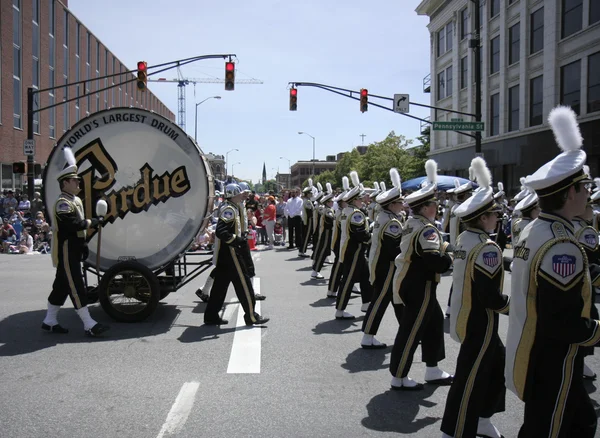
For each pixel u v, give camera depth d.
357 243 7.59
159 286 7.38
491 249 3.53
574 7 23.78
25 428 4.09
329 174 98.94
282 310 8.30
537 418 2.72
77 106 38.97
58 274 6.64
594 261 4.92
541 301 2.60
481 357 3.62
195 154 7.39
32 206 17.86
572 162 2.66
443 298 9.18
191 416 4.32
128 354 5.96
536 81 26.73
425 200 4.68
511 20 28.52
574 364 2.69
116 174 7.39
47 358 5.81
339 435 3.99
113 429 4.07
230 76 17.58
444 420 3.70
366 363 5.69
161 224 7.43
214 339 6.59
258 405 4.55
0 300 8.91
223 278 7.27
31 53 31.34
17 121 29.88
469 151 33.53
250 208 20.61
